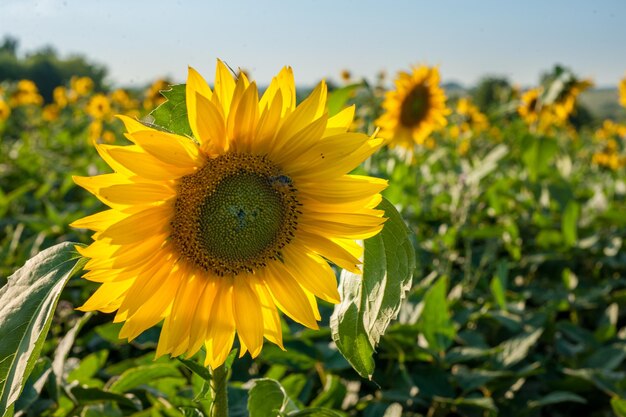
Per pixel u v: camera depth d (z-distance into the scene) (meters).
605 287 4.70
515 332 3.94
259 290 1.89
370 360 1.72
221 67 1.67
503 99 13.22
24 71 53.22
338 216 1.76
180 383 2.78
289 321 3.57
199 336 1.78
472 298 4.41
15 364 1.49
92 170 7.62
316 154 1.75
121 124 13.29
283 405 1.98
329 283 1.84
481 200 6.27
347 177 1.76
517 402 3.37
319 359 3.13
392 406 2.74
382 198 1.81
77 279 4.14
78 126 14.84
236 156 1.80
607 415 3.52
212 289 1.85
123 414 2.64
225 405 1.84
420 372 3.18
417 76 5.91
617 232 5.86
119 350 3.77
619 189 7.89
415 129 6.05
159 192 1.71
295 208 1.84
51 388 2.46
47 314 1.53
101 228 1.66
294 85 1.74
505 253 5.45
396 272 1.72
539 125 7.89
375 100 6.45
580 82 8.08
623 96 8.59
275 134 1.78
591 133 22.47
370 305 1.73
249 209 1.80
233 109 1.67
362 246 1.79
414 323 3.52
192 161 1.73
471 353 3.25
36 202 6.70
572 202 5.18
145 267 1.72
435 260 4.83
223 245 1.83
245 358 3.25
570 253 5.26
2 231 5.87
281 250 1.87
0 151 9.62
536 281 5.12
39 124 14.79
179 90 1.76
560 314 4.72
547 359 3.69
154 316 1.77
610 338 3.95
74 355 3.58
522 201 6.45
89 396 2.45
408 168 6.02
